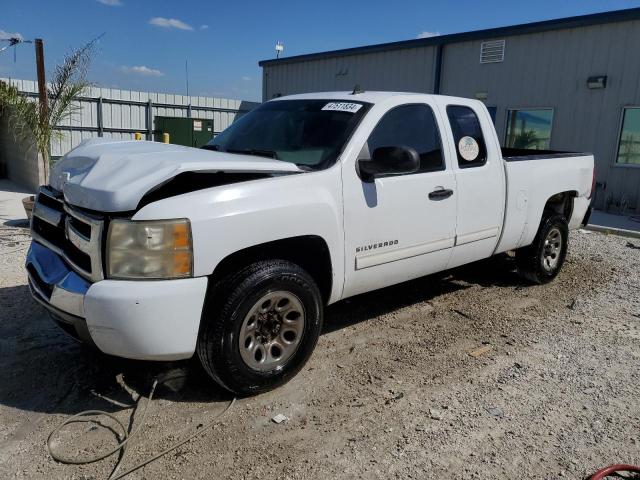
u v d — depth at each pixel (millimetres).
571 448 3221
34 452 3041
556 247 6359
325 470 2961
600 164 13102
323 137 4188
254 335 3568
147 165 3365
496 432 3352
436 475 2953
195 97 21594
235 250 3340
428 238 4602
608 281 6613
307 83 20156
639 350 4594
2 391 3648
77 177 3574
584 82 13164
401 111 4492
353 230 4012
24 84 16250
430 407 3602
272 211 3473
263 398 3650
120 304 3078
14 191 12727
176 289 3148
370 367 4133
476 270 6793
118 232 3127
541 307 5594
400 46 16797
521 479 2943
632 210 12664
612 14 12320
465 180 4871
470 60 15406
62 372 3910
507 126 14875
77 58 10469
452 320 5148
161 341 3189
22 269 6168
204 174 3592
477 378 4016
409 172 4406
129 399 3609
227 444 3154
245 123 4930
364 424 3389
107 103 19250
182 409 3498
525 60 14219
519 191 5520
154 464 2965
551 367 4230
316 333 3861
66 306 3273
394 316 5195
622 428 3438
